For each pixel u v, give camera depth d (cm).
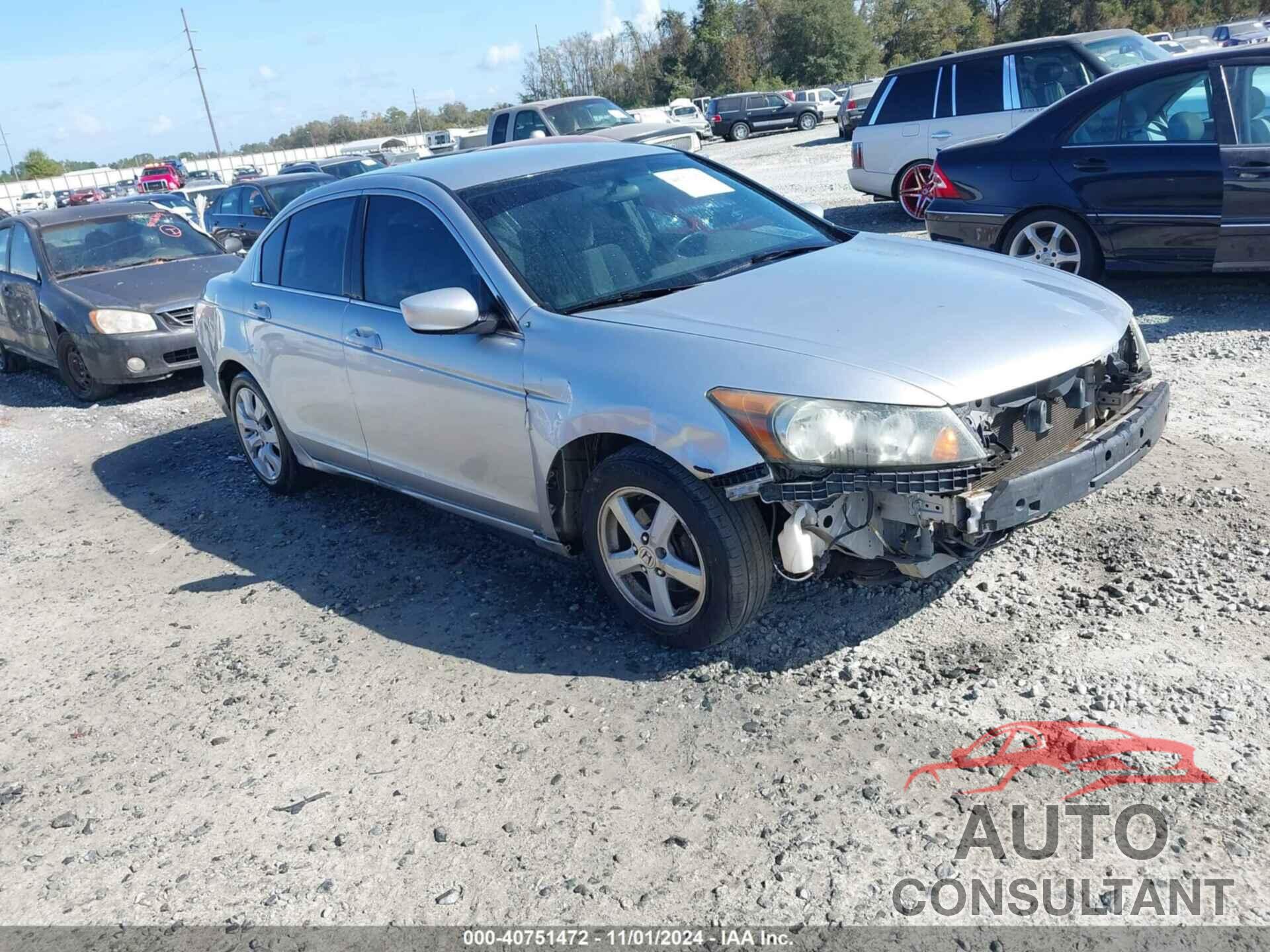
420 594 433
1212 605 338
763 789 281
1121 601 347
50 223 964
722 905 245
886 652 336
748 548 322
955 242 783
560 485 373
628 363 335
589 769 300
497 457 388
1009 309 339
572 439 349
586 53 7869
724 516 319
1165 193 659
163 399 868
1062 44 971
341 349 455
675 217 426
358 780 311
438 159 473
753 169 2011
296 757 328
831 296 355
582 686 344
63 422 833
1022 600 357
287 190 1594
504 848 273
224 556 509
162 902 273
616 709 328
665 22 7156
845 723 304
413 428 428
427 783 305
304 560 488
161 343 850
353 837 286
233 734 347
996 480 305
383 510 538
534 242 397
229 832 296
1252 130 632
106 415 837
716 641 341
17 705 391
